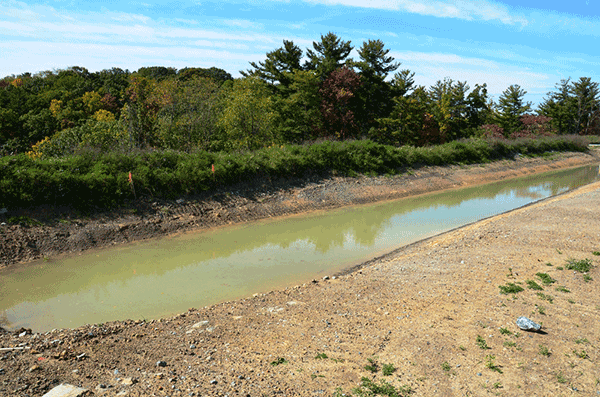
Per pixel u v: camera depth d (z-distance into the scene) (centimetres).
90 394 497
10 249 1199
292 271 1150
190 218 1647
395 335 692
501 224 1480
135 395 498
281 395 510
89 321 831
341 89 3769
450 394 526
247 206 1864
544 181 3173
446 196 2475
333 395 515
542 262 1059
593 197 1941
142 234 1475
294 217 1862
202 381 541
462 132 5628
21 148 4769
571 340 664
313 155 2456
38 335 719
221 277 1104
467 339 673
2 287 1018
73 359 610
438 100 5681
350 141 2919
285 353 632
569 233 1295
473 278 964
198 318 796
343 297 885
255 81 3100
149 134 2641
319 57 4272
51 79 7438
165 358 617
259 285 1041
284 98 4066
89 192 1512
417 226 1706
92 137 2339
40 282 1056
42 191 1402
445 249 1242
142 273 1135
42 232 1307
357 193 2305
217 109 3028
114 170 1645
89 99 5631
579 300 821
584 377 563
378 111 4641
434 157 3192
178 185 1773
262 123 2783
